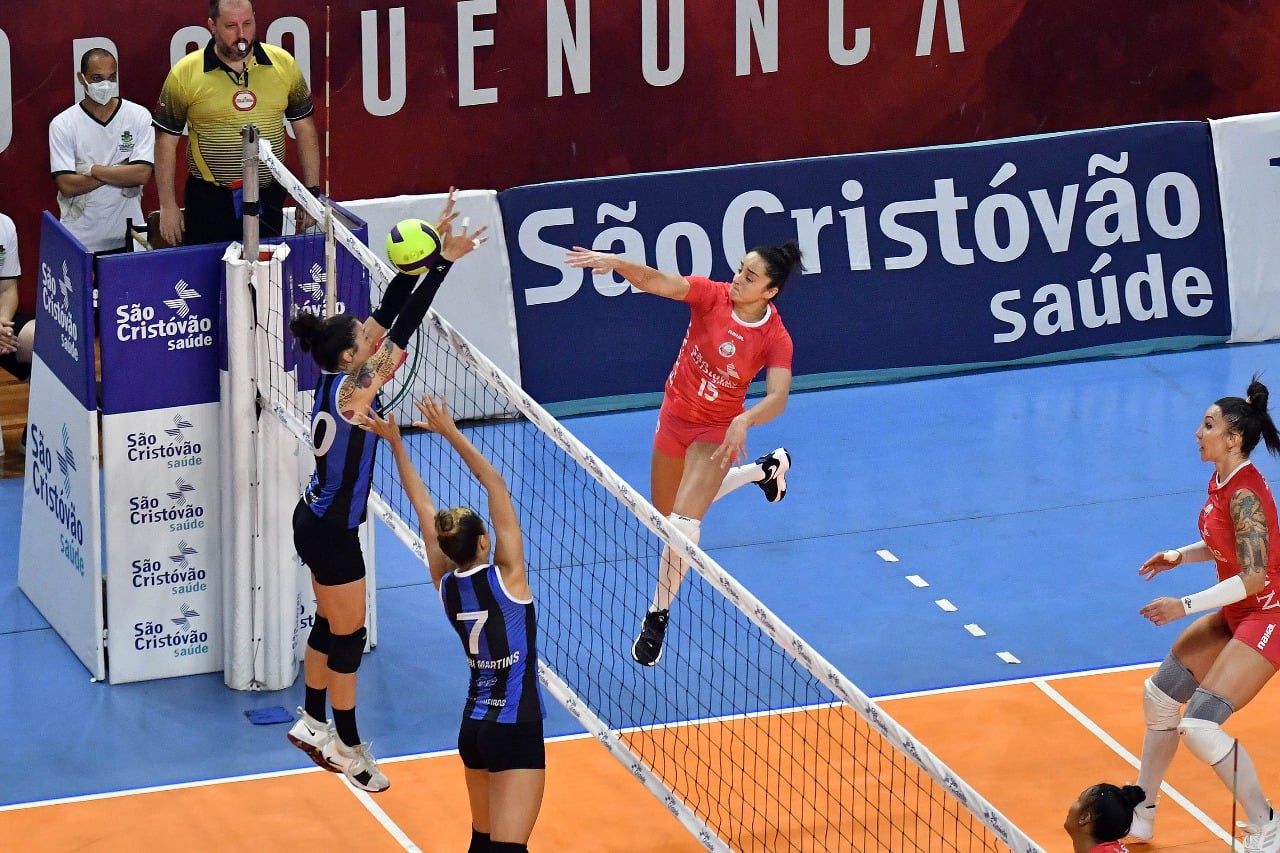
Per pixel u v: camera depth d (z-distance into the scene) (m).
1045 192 46.19
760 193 44.44
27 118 41.69
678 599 34.25
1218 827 26.95
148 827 26.78
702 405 28.34
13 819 26.92
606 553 35.97
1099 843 21.42
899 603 34.28
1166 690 26.09
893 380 45.56
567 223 43.12
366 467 25.00
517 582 23.03
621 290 43.59
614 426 42.84
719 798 27.34
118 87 41.16
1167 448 41.41
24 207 42.34
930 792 27.59
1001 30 48.00
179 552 31.31
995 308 46.03
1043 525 37.66
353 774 26.30
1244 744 29.17
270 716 30.47
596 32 45.00
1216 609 26.53
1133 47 49.19
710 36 45.88
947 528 37.53
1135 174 46.78
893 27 47.19
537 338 43.03
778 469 31.14
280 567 30.88
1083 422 42.94
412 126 44.25
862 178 45.06
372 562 32.31
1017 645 32.69
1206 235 47.41
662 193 43.81
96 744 29.42
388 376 24.09
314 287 30.86
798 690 30.95
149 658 31.58
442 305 41.97
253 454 30.39
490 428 42.22
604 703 30.30
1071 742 29.19
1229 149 47.31
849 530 37.44
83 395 30.53
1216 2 49.38
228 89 34.25
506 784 23.00
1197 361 46.66
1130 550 36.47
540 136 45.38
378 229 41.72
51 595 33.28
